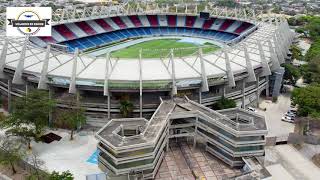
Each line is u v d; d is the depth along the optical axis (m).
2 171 63.25
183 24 174.75
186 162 66.94
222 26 167.50
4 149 63.00
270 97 99.62
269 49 97.94
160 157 65.00
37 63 83.31
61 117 74.94
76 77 74.81
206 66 84.62
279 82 97.12
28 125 71.19
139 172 59.72
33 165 62.00
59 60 84.31
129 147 56.28
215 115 68.31
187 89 80.31
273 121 84.69
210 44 152.50
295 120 83.81
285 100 98.31
